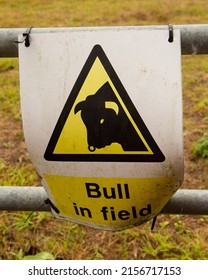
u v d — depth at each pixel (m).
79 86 1.00
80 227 2.21
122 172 1.03
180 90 0.97
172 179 1.03
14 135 3.30
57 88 1.02
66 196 1.10
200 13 7.43
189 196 1.17
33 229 2.21
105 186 1.05
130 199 1.06
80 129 1.02
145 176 1.03
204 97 3.89
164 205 1.09
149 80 0.98
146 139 1.00
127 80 0.98
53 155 1.05
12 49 1.06
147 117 0.98
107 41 0.99
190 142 3.10
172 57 0.97
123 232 2.17
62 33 1.01
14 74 4.80
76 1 8.84
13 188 1.22
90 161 1.03
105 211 1.09
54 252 2.07
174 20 7.12
